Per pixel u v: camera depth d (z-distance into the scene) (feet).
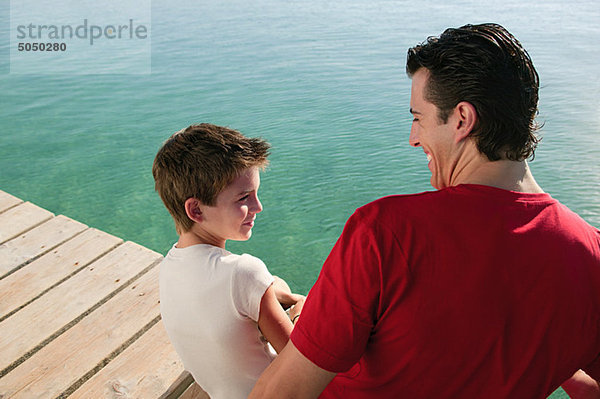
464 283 2.68
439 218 2.74
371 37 41.88
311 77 32.50
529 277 2.69
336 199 18.35
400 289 2.73
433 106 2.93
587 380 3.85
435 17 48.75
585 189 17.70
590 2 55.06
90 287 8.27
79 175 20.24
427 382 2.90
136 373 6.68
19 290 8.23
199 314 4.40
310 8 55.93
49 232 9.78
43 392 6.43
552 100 26.11
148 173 20.49
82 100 29.35
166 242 15.99
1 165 20.99
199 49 39.99
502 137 2.77
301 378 2.99
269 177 19.93
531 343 2.75
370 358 3.06
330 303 2.88
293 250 15.60
